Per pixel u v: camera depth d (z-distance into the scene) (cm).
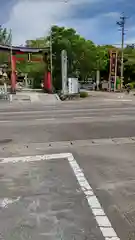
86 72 4850
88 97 3312
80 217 377
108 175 546
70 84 3061
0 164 633
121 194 452
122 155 697
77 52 4250
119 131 1037
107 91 4991
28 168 599
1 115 1588
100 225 356
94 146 803
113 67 4909
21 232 341
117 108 1909
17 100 2741
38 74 4691
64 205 414
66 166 610
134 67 6019
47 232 341
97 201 426
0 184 503
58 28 4000
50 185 496
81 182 509
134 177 533
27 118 1433
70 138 923
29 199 436
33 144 841
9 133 1022
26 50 3491
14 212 394
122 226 354
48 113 1653
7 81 4909
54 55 3697
